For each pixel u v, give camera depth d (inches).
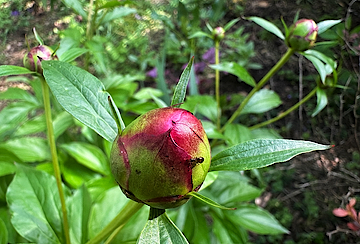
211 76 18.6
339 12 12.0
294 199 12.7
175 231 3.2
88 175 8.9
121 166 3.0
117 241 5.8
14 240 6.7
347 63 10.8
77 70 3.4
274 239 11.9
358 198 11.2
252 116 15.5
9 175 7.7
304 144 3.0
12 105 9.2
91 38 9.3
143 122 3.0
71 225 5.9
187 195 3.0
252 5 21.9
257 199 12.9
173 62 19.6
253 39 19.6
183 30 18.0
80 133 12.6
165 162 2.9
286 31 6.6
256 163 3.1
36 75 4.4
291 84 16.5
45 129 9.3
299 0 14.6
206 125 8.4
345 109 12.2
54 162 4.9
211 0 22.4
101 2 10.3
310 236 11.6
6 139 11.2
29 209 5.5
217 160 3.2
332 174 11.1
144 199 3.0
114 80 10.0
